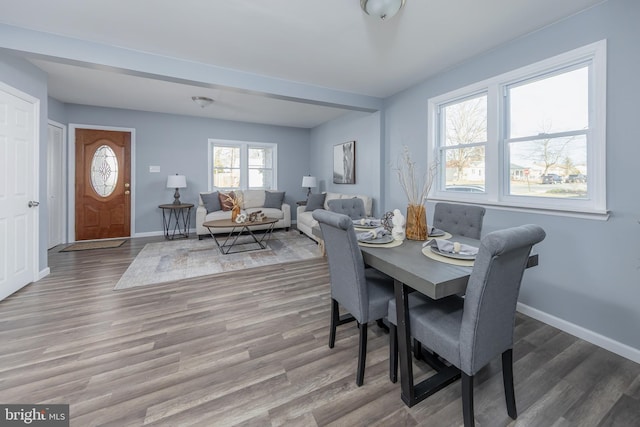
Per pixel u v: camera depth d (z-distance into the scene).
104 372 1.60
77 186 4.72
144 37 2.41
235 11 2.05
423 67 2.98
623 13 1.76
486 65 2.64
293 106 4.80
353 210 3.17
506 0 1.89
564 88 2.14
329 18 2.14
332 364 1.70
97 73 3.29
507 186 2.54
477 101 2.85
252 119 5.86
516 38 2.38
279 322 2.19
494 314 1.18
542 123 2.29
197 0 1.93
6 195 2.51
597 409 1.37
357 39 2.43
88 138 4.77
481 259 1.07
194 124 5.64
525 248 1.18
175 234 5.46
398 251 1.61
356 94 3.81
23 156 2.72
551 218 2.15
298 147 6.80
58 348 1.82
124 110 5.03
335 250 1.64
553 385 1.53
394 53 2.68
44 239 3.09
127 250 4.28
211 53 2.69
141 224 5.28
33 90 2.85
